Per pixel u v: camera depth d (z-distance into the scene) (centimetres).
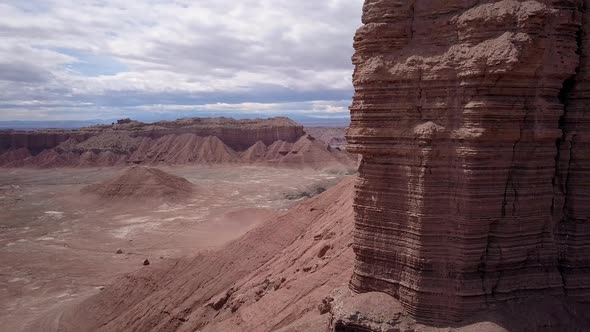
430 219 1562
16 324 4075
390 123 1639
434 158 1544
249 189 10838
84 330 3788
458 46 1516
